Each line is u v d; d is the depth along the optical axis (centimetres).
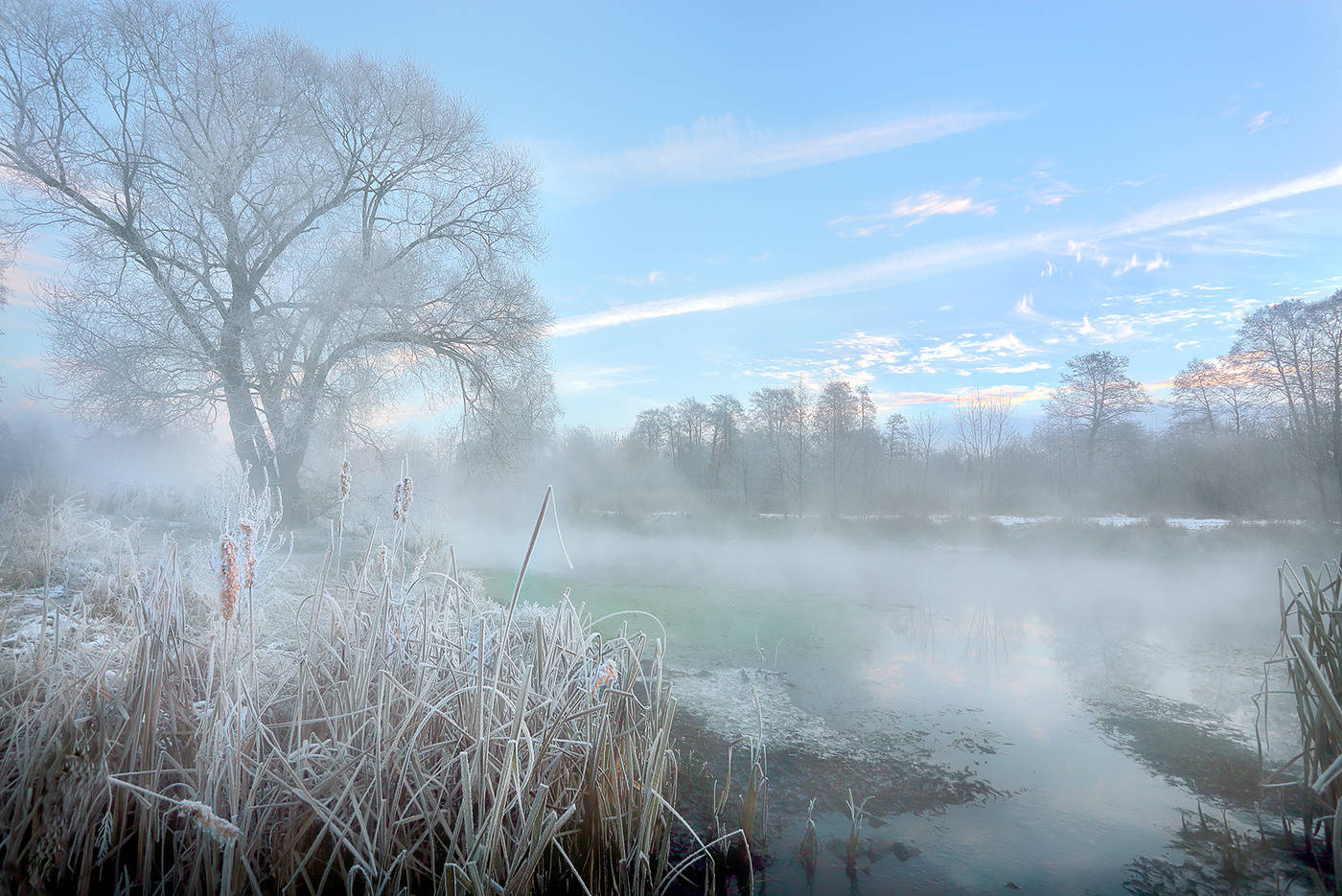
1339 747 314
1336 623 344
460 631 342
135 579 293
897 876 309
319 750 268
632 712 359
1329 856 327
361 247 1834
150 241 1634
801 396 3347
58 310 1519
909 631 823
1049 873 315
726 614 904
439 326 1861
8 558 597
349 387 1689
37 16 1515
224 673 238
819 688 589
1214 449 3219
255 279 1739
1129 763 441
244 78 1700
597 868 286
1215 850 336
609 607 927
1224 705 555
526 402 2011
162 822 243
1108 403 3853
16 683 290
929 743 471
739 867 315
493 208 2058
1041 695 578
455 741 287
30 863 239
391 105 1855
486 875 240
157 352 1518
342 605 342
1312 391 2836
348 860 258
